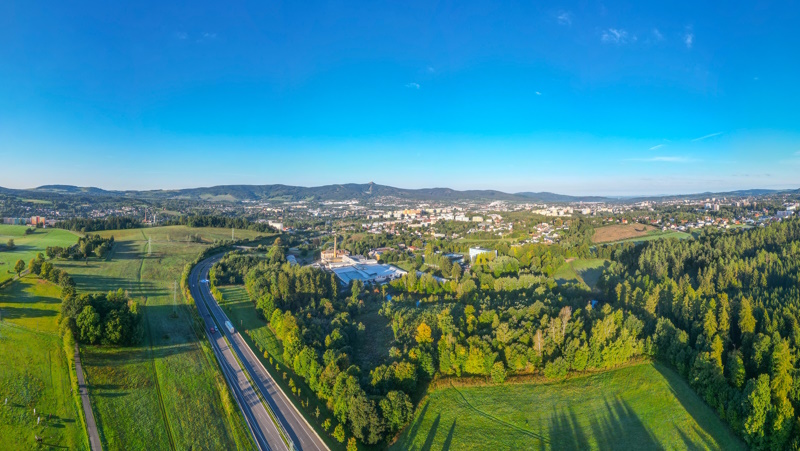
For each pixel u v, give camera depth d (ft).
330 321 492.13
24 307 422.00
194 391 333.21
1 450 244.01
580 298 527.40
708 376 313.94
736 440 278.87
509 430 294.05
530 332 379.35
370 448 280.92
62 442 259.39
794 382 283.38
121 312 392.47
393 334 472.44
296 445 278.26
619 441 283.38
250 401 327.88
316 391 333.83
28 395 289.33
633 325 392.68
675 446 277.44
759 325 379.96
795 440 254.68
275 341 439.22
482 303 501.56
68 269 617.62
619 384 338.95
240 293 600.80
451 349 362.33
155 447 269.85
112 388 317.83
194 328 452.76
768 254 563.07
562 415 308.40
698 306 418.10
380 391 320.70
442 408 317.01
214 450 271.08
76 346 359.05
